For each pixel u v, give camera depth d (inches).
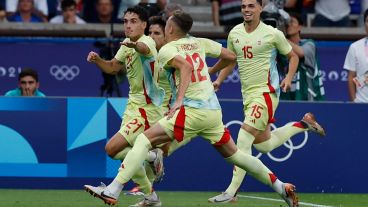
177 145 1011.3
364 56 1296.8
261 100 1040.8
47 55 1491.1
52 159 1182.3
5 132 1178.0
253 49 1042.7
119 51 976.9
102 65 971.9
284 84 1039.6
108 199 848.3
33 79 1272.1
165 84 997.8
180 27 876.6
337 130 1226.0
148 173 987.3
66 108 1185.4
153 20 1035.9
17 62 1488.7
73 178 1183.6
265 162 1212.5
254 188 1220.5
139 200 1050.7
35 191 1152.8
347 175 1227.9
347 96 1526.8
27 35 1488.7
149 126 971.3
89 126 1184.2
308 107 1218.6
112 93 1413.6
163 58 861.8
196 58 876.0
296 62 1048.2
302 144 1219.9
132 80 973.8
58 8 1632.6
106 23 1551.4
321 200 1115.3
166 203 1023.6
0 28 1494.8
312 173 1221.7
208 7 1774.1
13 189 1174.3
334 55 1525.6
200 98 866.8
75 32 1489.9
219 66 931.3
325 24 1610.5
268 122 1050.1
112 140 965.8
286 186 901.2
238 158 895.7
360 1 1706.4
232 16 1578.5
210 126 874.1
